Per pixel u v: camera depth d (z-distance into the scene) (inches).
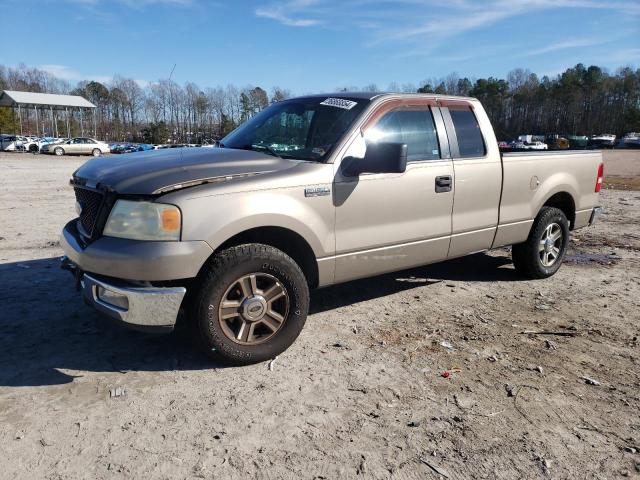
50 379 136.9
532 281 233.0
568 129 4355.3
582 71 4542.3
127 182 134.0
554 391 136.3
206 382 136.9
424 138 181.5
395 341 165.2
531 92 4375.0
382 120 170.7
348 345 161.2
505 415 124.7
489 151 199.8
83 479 100.0
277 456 108.2
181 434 114.6
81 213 154.6
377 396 132.0
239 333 143.3
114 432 114.7
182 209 129.9
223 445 111.3
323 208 153.2
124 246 130.3
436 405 128.4
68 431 114.7
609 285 229.0
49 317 177.2
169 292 129.8
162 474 101.9
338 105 174.1
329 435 115.6
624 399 133.0
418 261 181.9
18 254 258.7
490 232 203.9
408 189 172.2
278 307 150.3
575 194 238.4
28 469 102.3
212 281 135.6
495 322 183.2
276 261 143.6
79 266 140.2
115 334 164.9
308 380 139.1
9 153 1791.3
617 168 1165.7
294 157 163.0
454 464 106.8
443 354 156.6
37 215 379.9
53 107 2615.7
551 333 174.1
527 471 105.1
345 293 211.2
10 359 147.2
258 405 126.7
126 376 139.3
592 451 111.9
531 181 216.1
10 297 195.3
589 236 336.8
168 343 159.5
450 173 184.4
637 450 112.4
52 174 815.7
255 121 195.3
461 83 4367.6
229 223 134.8
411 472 104.2
